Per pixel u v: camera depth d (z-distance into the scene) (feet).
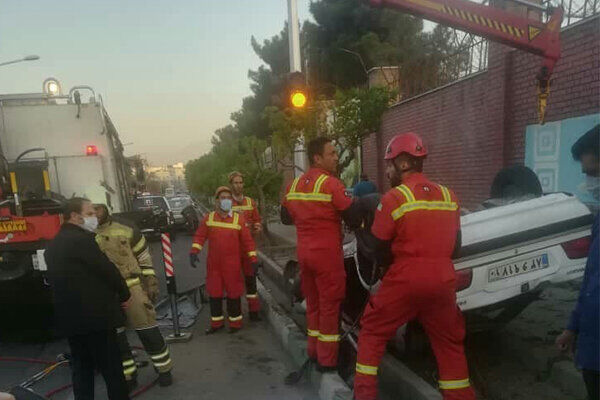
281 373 16.46
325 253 13.74
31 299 21.81
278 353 18.38
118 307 13.30
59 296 12.71
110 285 13.07
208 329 21.20
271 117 34.53
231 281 20.65
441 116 35.86
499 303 13.75
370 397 11.16
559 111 24.13
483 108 30.48
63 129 28.94
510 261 12.55
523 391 12.73
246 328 21.59
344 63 85.20
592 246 7.98
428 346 15.37
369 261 13.84
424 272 10.40
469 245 12.24
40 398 8.56
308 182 13.96
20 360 18.90
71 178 28.91
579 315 8.14
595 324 7.72
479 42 32.12
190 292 25.18
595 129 8.31
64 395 15.51
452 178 34.71
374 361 11.23
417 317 11.30
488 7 16.25
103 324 12.76
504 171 15.88
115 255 15.46
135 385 15.79
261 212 44.62
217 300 20.90
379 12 83.76
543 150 25.29
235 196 25.54
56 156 28.81
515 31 16.47
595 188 8.73
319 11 88.17
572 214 12.93
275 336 20.29
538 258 12.69
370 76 49.80
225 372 16.78
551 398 12.28
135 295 15.49
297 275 20.26
